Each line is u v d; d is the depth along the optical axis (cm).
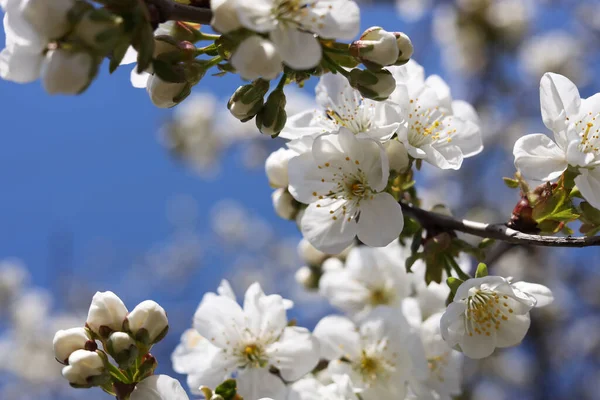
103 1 39
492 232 43
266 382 45
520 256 91
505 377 94
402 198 45
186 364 46
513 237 43
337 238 43
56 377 110
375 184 42
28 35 38
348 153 43
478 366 93
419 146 44
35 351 109
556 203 42
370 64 41
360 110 44
